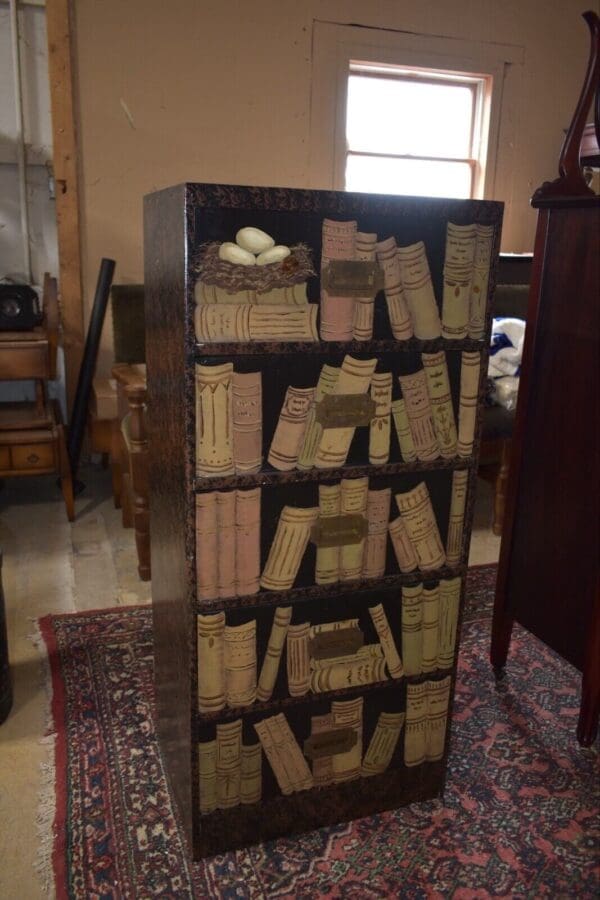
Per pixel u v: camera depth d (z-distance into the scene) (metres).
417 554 1.50
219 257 1.21
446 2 4.02
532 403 1.94
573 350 1.80
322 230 1.26
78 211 3.71
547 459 1.91
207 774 1.45
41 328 3.34
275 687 1.46
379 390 1.38
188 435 1.27
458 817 1.65
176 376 1.31
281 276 1.26
